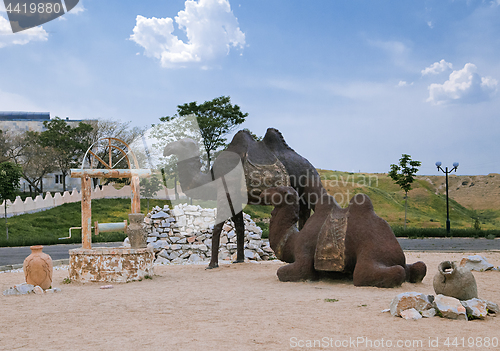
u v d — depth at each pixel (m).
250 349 3.87
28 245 25.59
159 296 6.79
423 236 26.23
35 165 50.47
